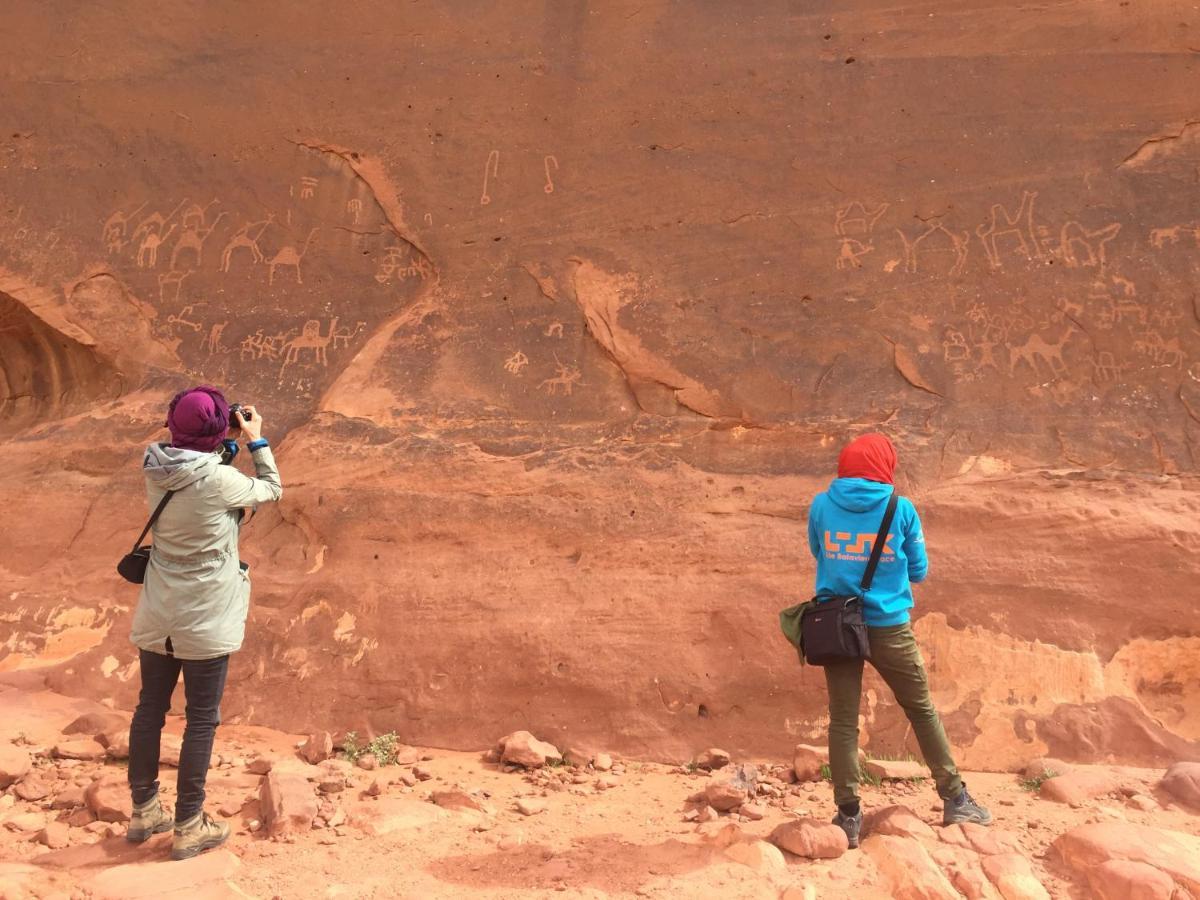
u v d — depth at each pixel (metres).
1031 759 4.57
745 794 4.12
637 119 6.19
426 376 6.03
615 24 6.36
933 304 5.64
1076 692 4.70
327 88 6.59
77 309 6.48
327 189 6.48
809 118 6.00
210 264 6.50
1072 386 5.41
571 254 6.08
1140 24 5.77
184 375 6.31
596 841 3.74
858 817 3.61
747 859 3.44
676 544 5.29
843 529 3.69
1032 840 3.66
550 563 5.35
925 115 5.89
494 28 6.51
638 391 5.83
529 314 6.05
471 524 5.51
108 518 5.85
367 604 5.32
